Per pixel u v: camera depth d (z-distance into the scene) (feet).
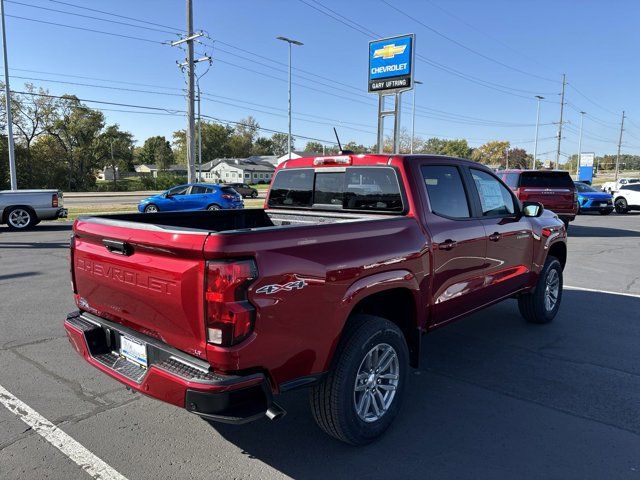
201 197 70.79
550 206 45.42
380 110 66.08
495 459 10.02
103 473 9.40
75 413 11.82
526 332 18.35
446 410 12.16
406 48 61.98
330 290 9.27
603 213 77.61
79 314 11.51
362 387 10.27
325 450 10.34
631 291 25.13
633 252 38.50
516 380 13.98
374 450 10.34
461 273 13.47
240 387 8.04
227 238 7.83
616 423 11.53
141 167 485.56
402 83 62.80
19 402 12.34
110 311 10.17
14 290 23.91
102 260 10.00
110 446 10.37
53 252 35.78
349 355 9.74
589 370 14.73
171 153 488.02
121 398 12.64
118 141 281.95
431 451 10.32
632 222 65.00
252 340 8.09
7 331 17.72
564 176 46.14
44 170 228.22
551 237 18.57
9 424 11.25
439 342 17.24
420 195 12.45
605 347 16.74
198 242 7.93
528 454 10.19
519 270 16.81
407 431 11.14
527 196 45.16
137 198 146.00
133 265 9.14
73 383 13.47
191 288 8.13
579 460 9.99
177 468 9.61
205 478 9.30
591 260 34.78
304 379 9.12
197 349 8.33
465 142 400.67
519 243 16.47
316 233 9.19
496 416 11.86
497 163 386.73
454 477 9.40
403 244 11.14
